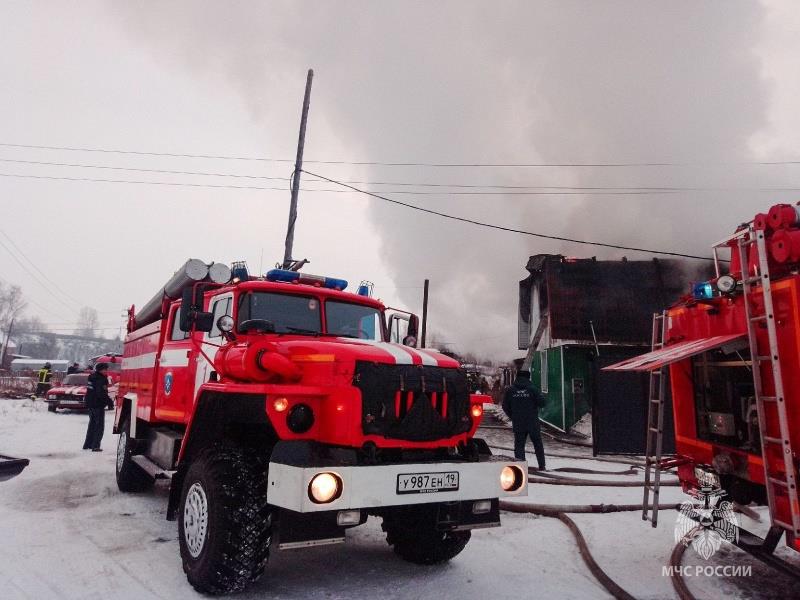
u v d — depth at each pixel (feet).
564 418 57.82
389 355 12.23
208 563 11.20
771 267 12.00
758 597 12.24
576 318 62.08
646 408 37.22
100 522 17.44
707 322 14.46
